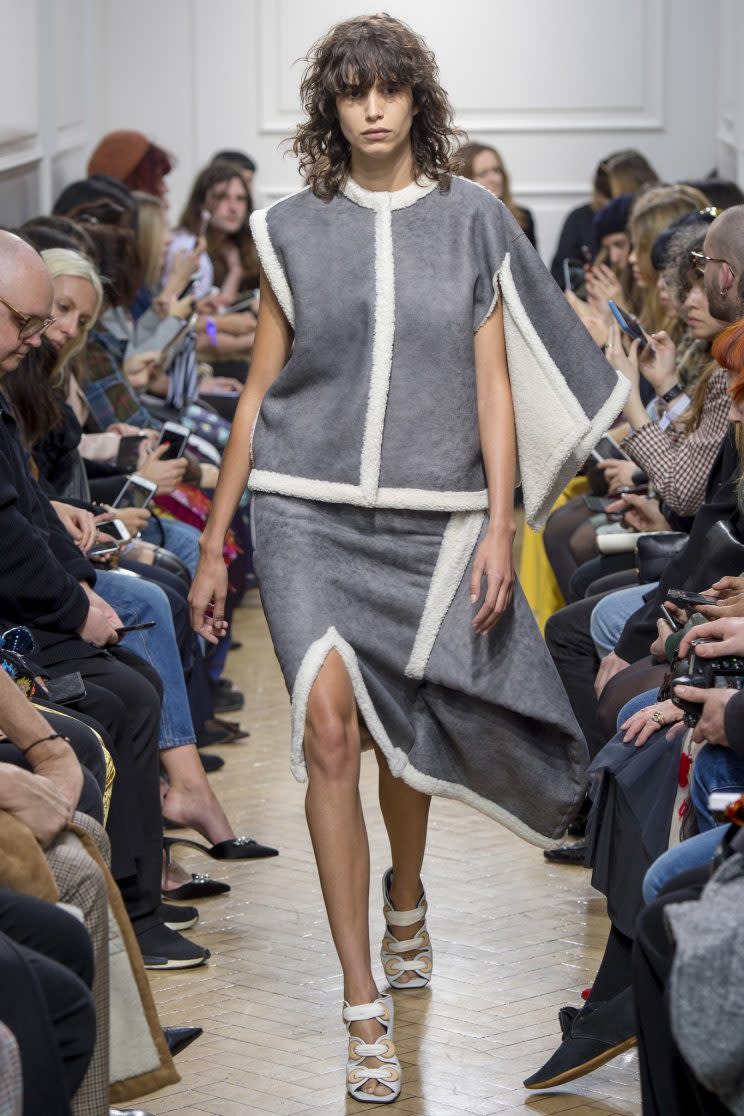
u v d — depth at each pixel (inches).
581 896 196.5
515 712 158.1
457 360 152.6
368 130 149.9
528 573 292.2
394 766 155.3
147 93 502.0
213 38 498.0
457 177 156.7
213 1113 138.6
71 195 323.9
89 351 275.0
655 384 224.4
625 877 145.6
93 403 274.4
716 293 180.5
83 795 140.6
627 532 236.5
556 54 494.6
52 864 121.0
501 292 153.6
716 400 202.4
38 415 205.8
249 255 415.2
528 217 442.9
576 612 210.4
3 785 120.1
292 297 155.6
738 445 153.8
